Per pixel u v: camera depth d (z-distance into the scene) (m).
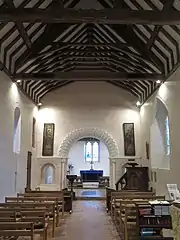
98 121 15.49
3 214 6.02
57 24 9.93
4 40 8.45
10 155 10.05
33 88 13.62
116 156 15.22
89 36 11.99
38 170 14.99
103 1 9.48
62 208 10.17
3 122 9.23
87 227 8.54
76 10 6.68
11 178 10.20
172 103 9.48
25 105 12.43
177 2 6.81
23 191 11.98
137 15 6.68
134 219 7.06
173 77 9.31
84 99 15.64
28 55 10.00
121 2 8.20
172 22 6.68
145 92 13.86
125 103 15.60
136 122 15.42
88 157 24.53
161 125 12.52
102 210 11.64
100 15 6.69
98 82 15.77
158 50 9.80
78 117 15.52
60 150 15.19
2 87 9.12
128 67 12.59
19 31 8.48
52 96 15.62
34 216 6.11
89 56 11.78
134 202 7.36
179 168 8.78
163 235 6.05
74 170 24.39
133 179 13.25
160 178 11.34
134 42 10.06
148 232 6.20
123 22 6.78
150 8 7.98
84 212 11.17
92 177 23.52
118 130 15.42
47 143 15.23
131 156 15.16
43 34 9.94
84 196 15.69
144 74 10.60
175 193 6.07
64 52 10.97
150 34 9.22
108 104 15.61
